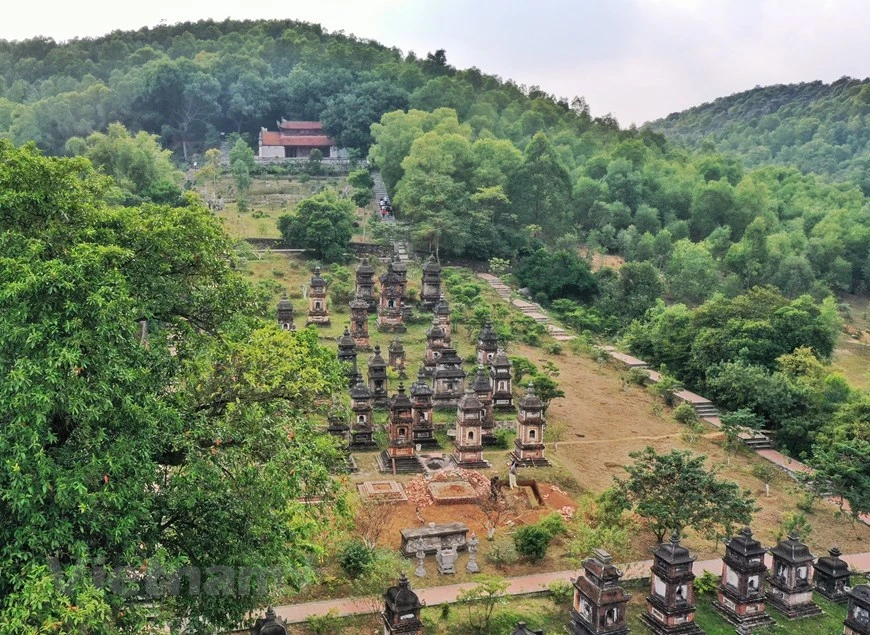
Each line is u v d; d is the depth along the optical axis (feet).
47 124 525.75
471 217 379.76
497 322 288.10
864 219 476.95
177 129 582.35
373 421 194.59
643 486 132.67
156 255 94.02
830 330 247.70
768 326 235.61
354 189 458.50
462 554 128.98
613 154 558.97
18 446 67.15
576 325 310.24
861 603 107.34
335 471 107.04
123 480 73.87
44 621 61.31
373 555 116.57
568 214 438.81
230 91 596.70
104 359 73.36
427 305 302.45
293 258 346.74
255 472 85.25
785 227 475.31
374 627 104.47
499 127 586.04
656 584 112.37
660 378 245.65
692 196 489.67
